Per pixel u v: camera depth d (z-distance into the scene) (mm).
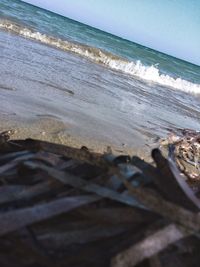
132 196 180
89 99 672
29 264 148
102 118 575
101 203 181
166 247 159
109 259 149
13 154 232
